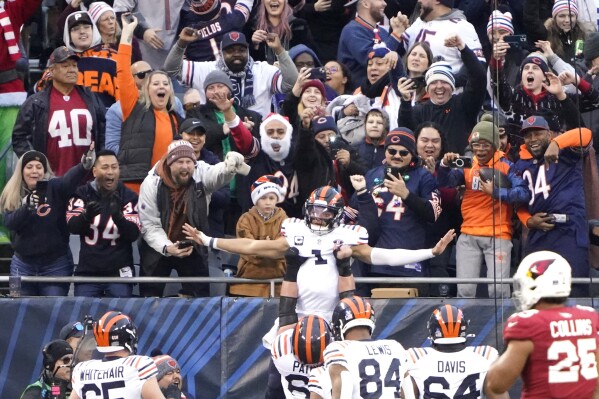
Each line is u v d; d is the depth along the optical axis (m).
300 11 53.28
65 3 55.19
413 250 37.75
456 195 40.25
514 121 42.59
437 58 47.16
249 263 39.22
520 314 25.53
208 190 40.06
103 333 32.44
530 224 39.41
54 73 43.47
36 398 35.56
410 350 31.95
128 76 42.53
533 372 25.42
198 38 49.06
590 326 25.66
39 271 40.97
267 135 41.75
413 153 39.78
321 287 36.28
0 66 47.75
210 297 39.34
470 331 38.38
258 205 39.41
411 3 53.53
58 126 43.22
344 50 49.84
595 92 41.66
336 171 41.84
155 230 39.72
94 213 39.47
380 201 39.81
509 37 44.59
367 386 31.64
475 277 39.78
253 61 47.62
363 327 32.41
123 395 32.06
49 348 35.38
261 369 38.97
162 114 42.72
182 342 39.28
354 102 44.34
